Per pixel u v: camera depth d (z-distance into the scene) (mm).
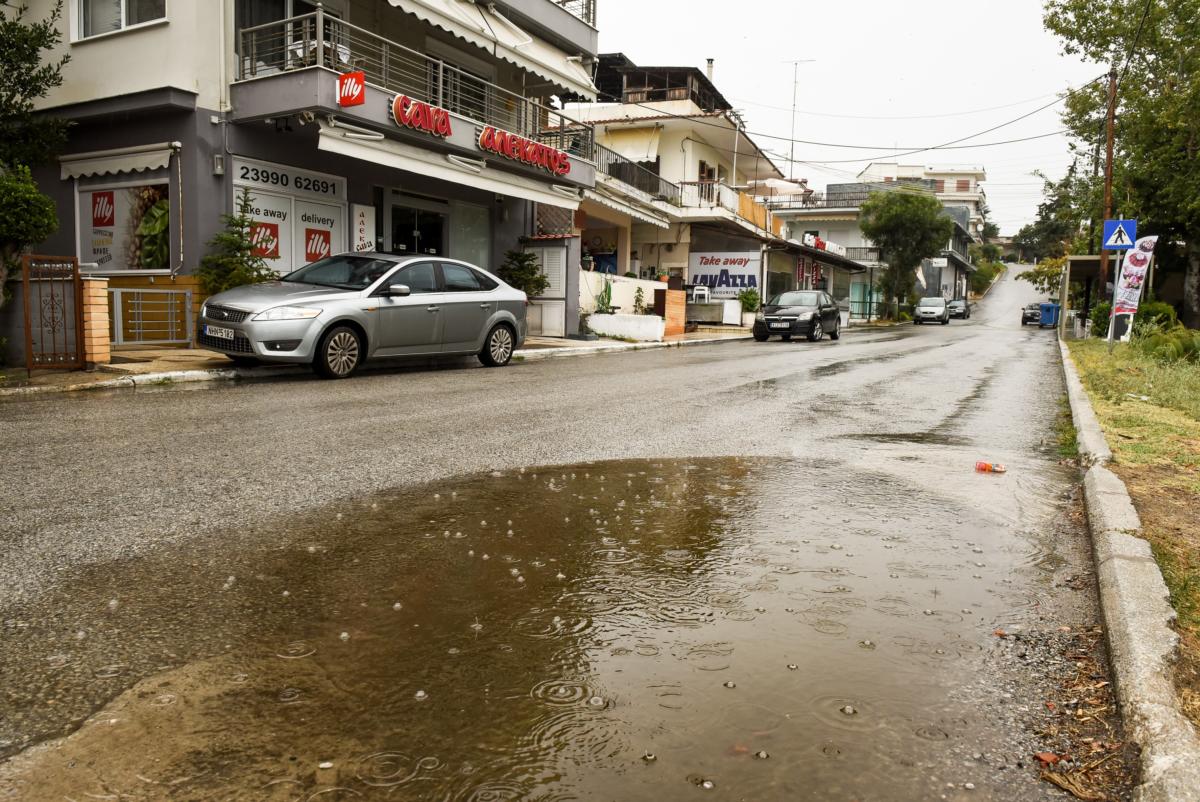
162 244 13438
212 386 9555
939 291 68938
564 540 4074
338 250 15336
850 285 54562
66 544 3844
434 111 14828
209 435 6520
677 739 2273
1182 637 2803
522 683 2590
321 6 12570
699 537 4180
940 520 4629
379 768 2119
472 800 1988
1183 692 2426
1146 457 6086
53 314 9859
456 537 4090
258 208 13797
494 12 17188
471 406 8586
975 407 9586
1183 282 31000
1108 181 26672
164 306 12453
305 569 3588
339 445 6289
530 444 6574
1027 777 2139
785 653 2848
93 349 9898
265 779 2066
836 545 4105
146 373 9602
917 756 2221
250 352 9734
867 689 2600
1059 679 2703
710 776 2102
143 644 2820
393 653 2789
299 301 10070
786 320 24109
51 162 13375
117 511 4387
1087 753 2254
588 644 2891
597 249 28500
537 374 12219
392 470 5516
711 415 8422
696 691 2557
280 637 2900
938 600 3400
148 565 3594
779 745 2254
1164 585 3248
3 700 2432
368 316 10617
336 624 3021
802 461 6180
